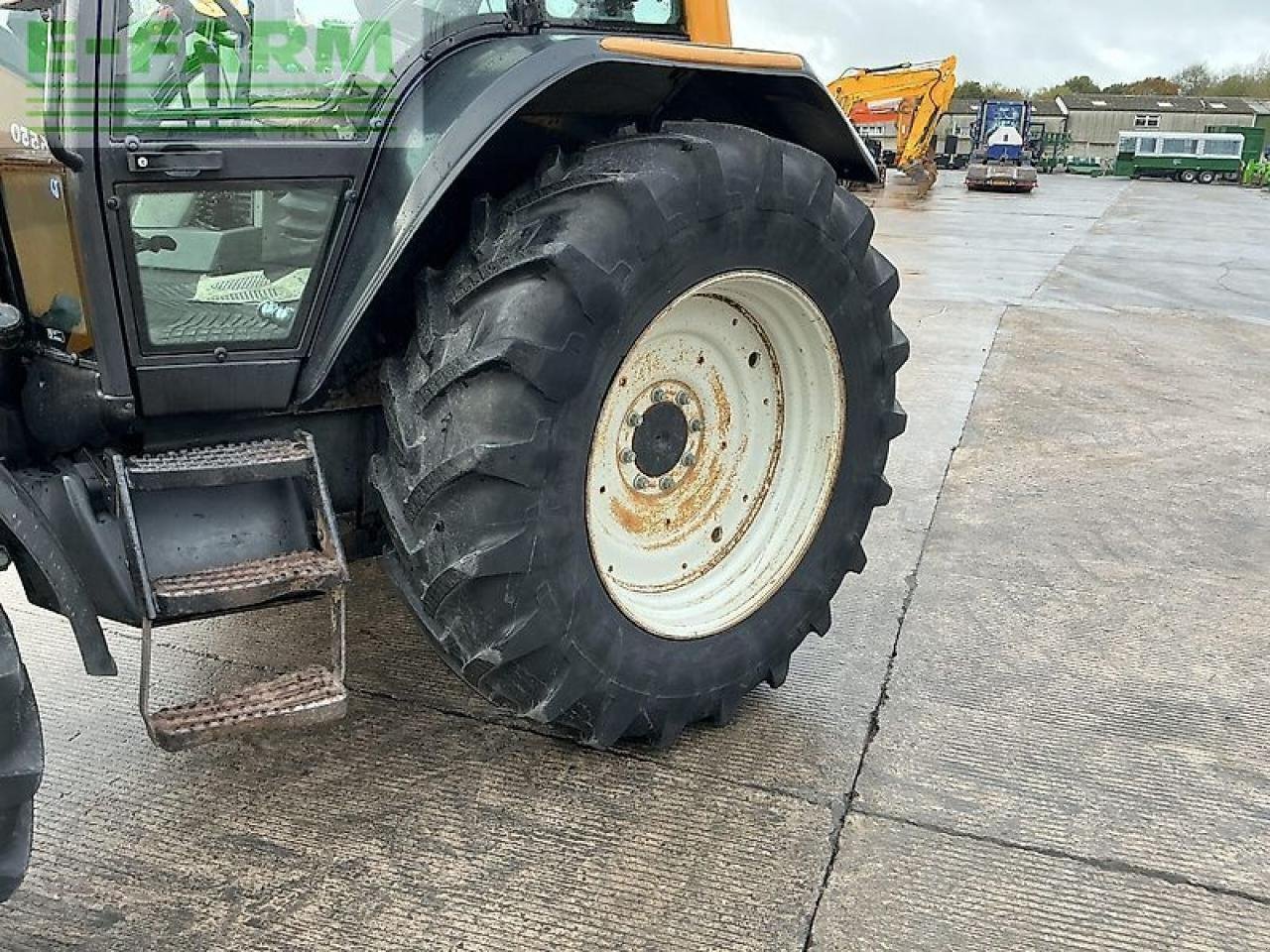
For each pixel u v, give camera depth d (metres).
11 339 2.24
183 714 2.17
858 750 2.92
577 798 2.68
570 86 2.54
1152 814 2.68
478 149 2.21
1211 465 5.36
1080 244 16.25
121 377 2.20
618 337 2.34
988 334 8.66
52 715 2.98
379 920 2.26
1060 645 3.53
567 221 2.28
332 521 2.31
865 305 2.90
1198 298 10.87
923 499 4.84
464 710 3.04
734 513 2.99
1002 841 2.57
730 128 2.54
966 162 52.09
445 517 2.28
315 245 2.32
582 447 2.35
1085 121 60.34
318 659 3.29
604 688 2.55
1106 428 5.96
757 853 2.50
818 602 3.04
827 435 2.98
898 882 2.42
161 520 2.25
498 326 2.22
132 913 2.26
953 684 3.27
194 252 2.20
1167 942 2.26
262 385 2.36
